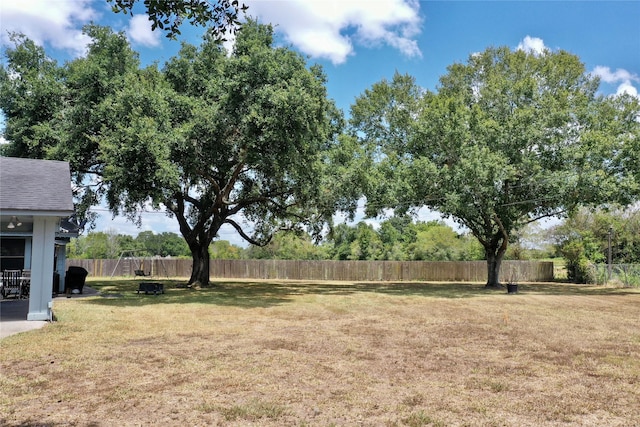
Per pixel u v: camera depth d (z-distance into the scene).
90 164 17.53
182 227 20.72
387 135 26.39
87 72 15.52
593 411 4.37
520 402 4.63
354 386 5.14
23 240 16.38
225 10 3.57
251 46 15.91
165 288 19.95
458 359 6.62
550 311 13.02
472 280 30.91
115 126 14.13
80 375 5.44
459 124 20.62
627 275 25.67
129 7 3.50
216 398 4.62
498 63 25.95
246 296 16.81
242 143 15.48
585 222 32.06
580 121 21.91
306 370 5.83
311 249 42.16
